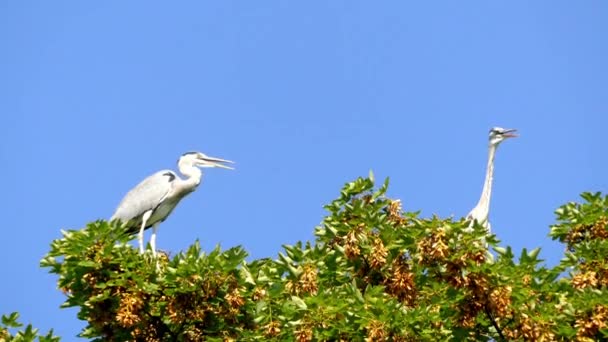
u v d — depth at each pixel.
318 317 17.98
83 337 19.34
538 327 18.00
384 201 21.06
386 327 17.56
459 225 17.97
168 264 18.56
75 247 18.23
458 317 18.14
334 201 20.97
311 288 19.39
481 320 18.64
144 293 18.27
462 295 18.05
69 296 18.52
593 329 18.27
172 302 18.34
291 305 18.31
